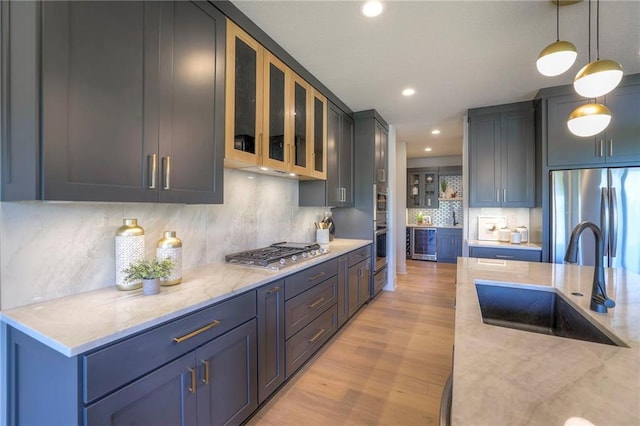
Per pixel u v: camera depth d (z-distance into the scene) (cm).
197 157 158
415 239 698
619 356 81
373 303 384
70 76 107
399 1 181
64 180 106
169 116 143
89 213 145
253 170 242
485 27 206
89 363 94
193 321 130
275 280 188
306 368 229
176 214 189
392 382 212
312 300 235
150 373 112
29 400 107
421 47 232
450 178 735
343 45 230
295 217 319
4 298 118
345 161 364
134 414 107
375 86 307
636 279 174
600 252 120
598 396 63
